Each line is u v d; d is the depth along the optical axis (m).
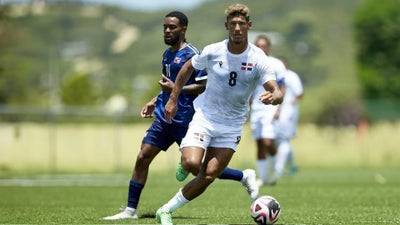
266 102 27.61
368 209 36.97
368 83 193.50
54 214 34.69
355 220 31.83
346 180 62.12
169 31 31.81
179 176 30.64
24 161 88.88
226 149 28.50
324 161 102.75
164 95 32.31
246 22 27.69
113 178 67.00
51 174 75.25
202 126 28.41
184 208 37.62
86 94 192.25
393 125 105.94
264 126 52.12
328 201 41.75
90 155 94.94
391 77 193.12
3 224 30.44
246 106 28.84
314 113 123.88
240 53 27.95
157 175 73.50
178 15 32.00
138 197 32.84
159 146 32.53
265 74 27.95
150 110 32.88
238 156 95.44
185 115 32.03
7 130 88.38
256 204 28.50
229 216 33.69
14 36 142.62
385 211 35.88
